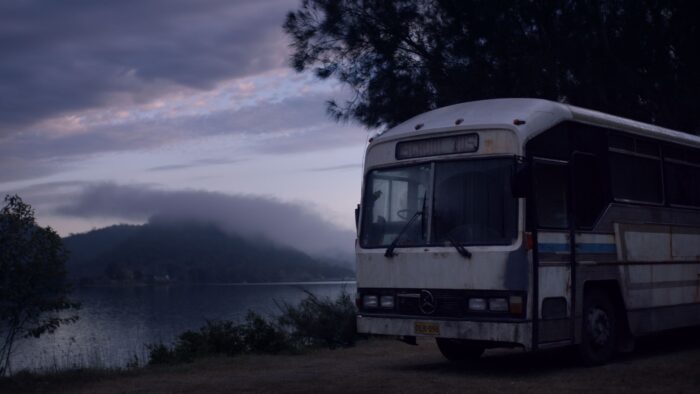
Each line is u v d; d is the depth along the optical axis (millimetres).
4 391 10945
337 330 16672
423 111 20969
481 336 10711
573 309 11406
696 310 14281
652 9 19859
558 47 19312
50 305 11742
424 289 11273
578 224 11742
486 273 10766
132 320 22422
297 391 10203
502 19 19250
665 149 14094
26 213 11781
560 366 12102
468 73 19906
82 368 12680
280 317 17219
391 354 14883
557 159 11500
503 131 11023
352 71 21484
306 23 21469
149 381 11555
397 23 20750
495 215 10883
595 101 19734
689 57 19969
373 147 12336
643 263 13031
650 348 14695
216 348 15172
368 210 12195
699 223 14695
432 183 11500
